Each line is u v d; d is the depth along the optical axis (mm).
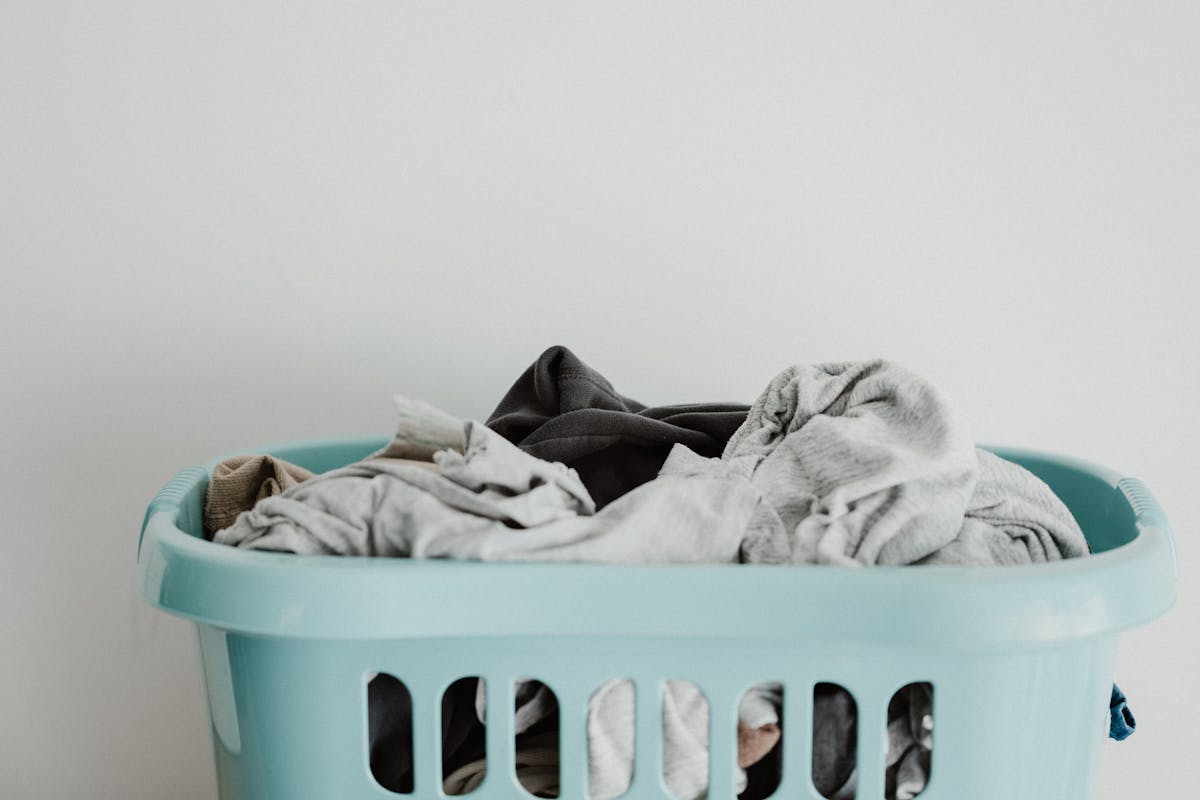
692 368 1244
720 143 1218
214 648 770
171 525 779
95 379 1229
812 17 1207
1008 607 653
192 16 1190
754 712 735
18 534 1250
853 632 659
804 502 814
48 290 1216
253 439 1245
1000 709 720
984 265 1238
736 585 667
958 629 650
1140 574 693
